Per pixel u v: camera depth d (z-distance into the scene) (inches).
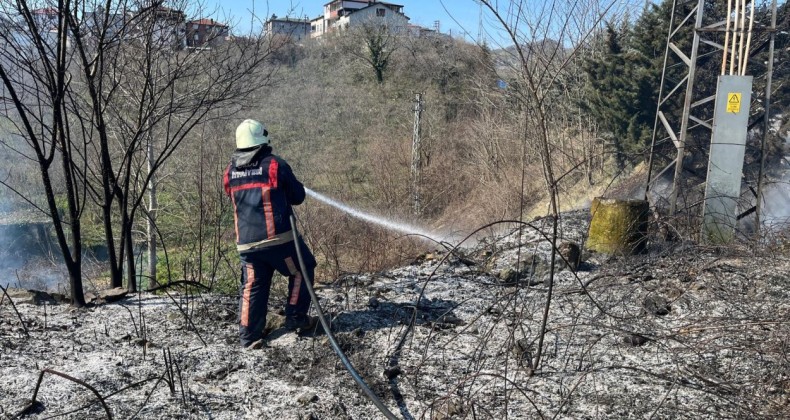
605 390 147.8
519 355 167.9
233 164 176.4
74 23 210.7
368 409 141.7
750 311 193.0
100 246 681.0
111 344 171.9
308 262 181.3
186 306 208.5
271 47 310.8
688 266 248.4
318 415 136.9
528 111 235.9
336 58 1818.4
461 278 251.9
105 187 226.4
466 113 1368.1
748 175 653.3
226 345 176.1
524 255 261.1
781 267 252.5
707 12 797.9
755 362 158.1
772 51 338.3
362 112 1512.1
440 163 1117.1
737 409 134.1
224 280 337.7
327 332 153.3
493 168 965.2
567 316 201.6
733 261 267.6
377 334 187.3
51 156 199.8
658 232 315.6
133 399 138.6
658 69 812.6
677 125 818.8
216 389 146.9
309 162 1284.4
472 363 165.8
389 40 1785.2
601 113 870.4
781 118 712.4
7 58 206.7
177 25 265.0
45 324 183.8
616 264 255.6
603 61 863.7
